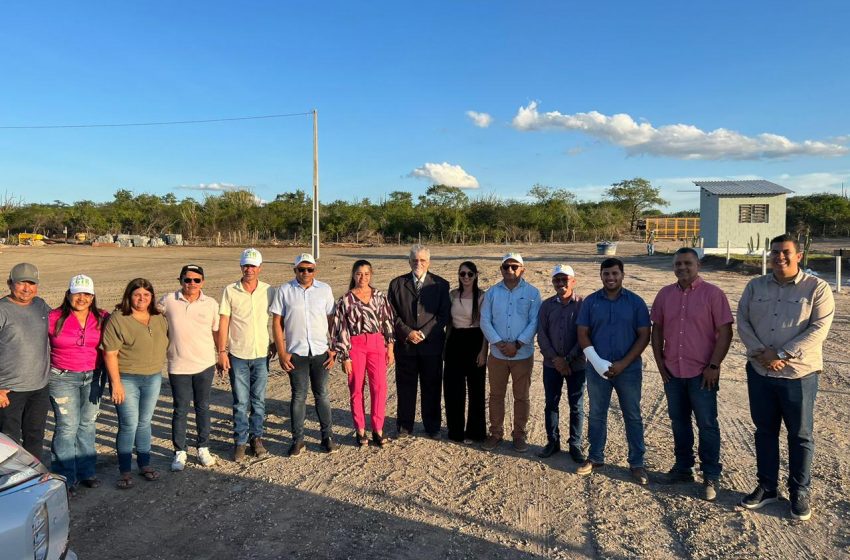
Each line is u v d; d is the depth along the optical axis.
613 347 5.05
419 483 5.07
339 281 20.12
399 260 30.48
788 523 4.31
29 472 2.80
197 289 5.34
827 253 28.81
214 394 7.74
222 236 57.53
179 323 5.28
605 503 4.69
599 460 5.34
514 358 5.66
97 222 60.69
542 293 16.39
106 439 6.22
